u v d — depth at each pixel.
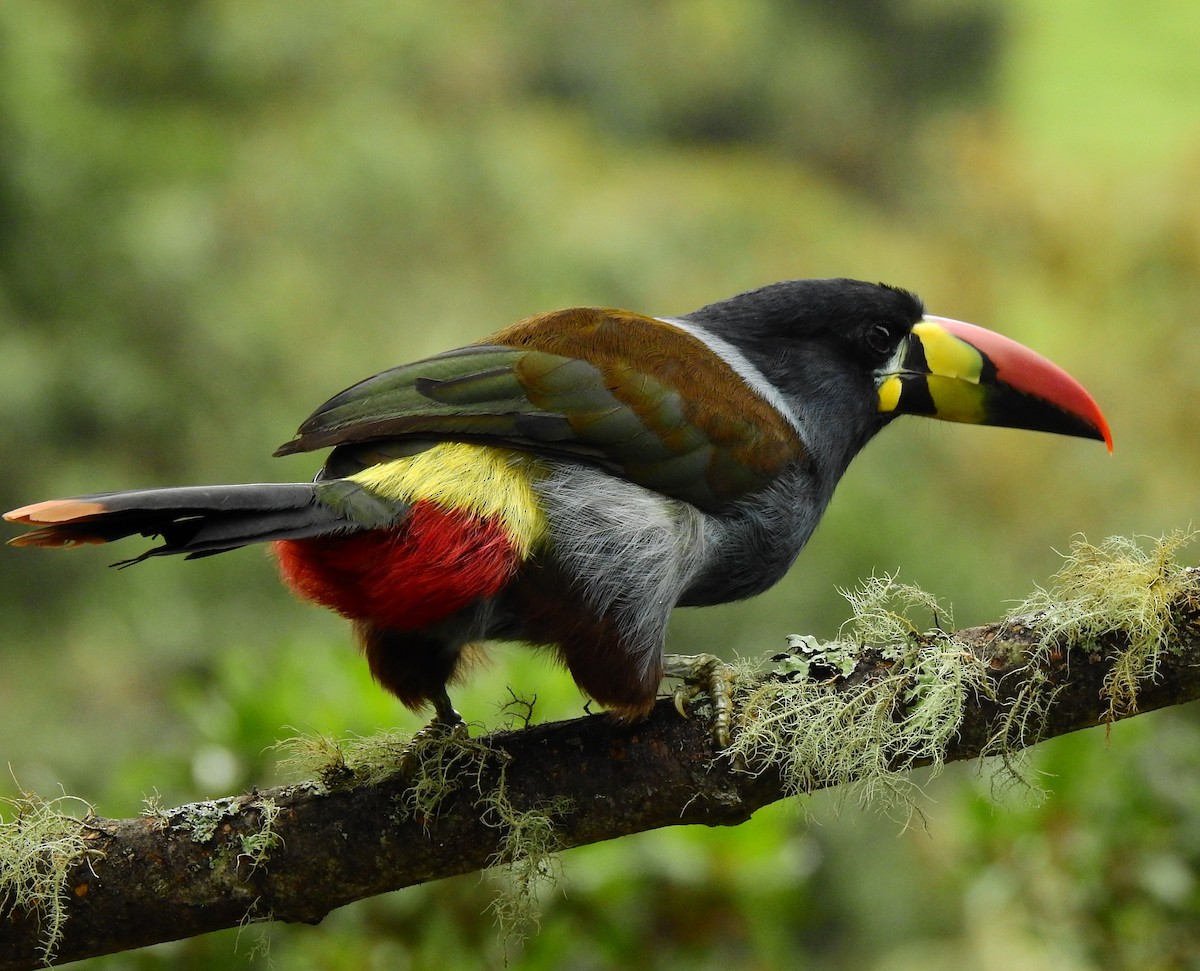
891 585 5.45
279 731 7.41
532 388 5.95
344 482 5.54
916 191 27.39
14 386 18.75
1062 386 6.99
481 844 5.30
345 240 21.61
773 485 6.36
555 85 29.03
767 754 5.26
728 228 23.39
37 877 5.05
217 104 24.66
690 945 7.62
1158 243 17.08
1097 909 7.58
